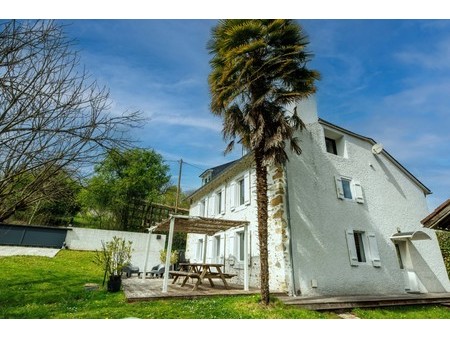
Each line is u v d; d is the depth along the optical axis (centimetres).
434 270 1266
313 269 949
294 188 1040
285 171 1046
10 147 352
